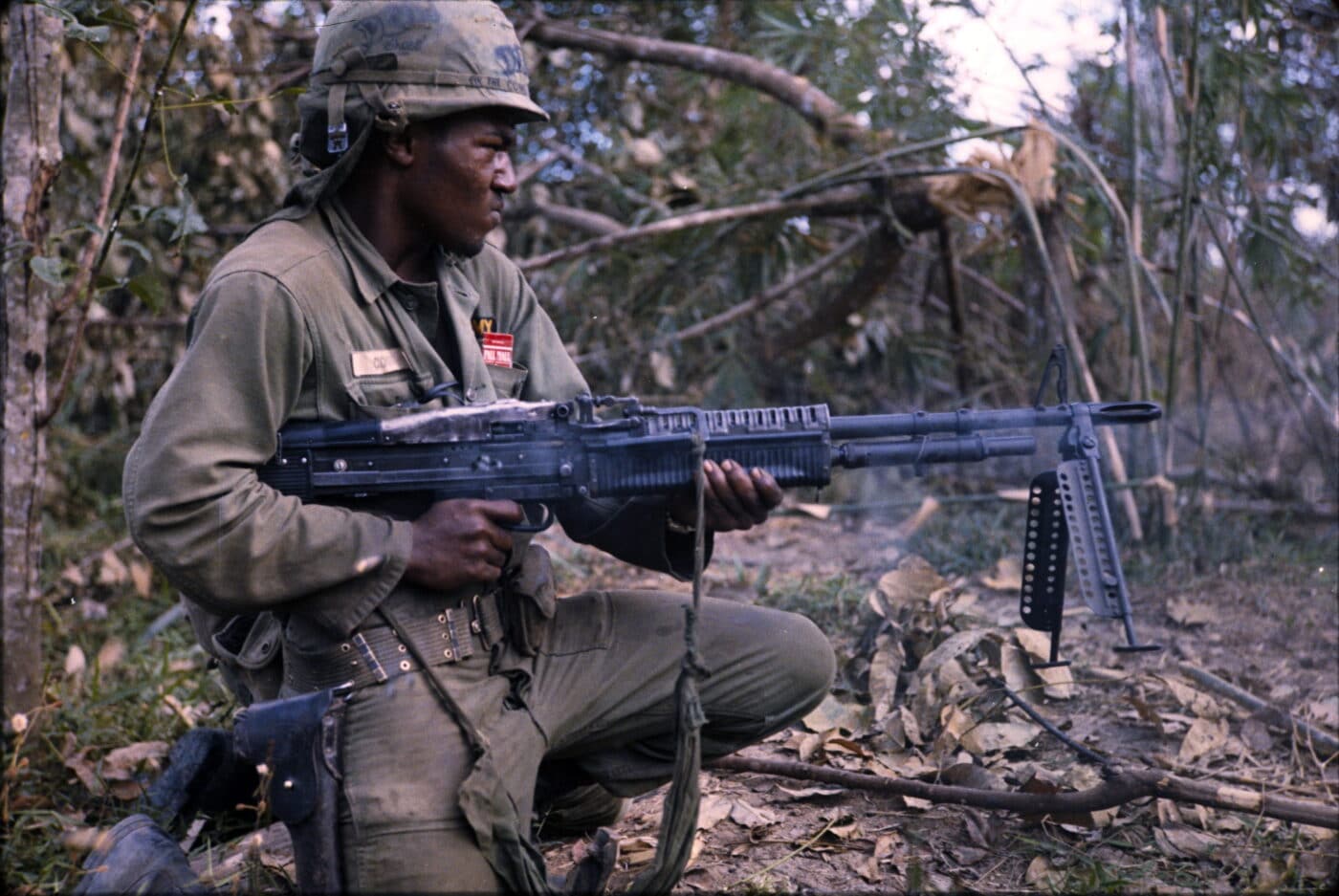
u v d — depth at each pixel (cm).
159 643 389
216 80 443
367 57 197
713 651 212
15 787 258
